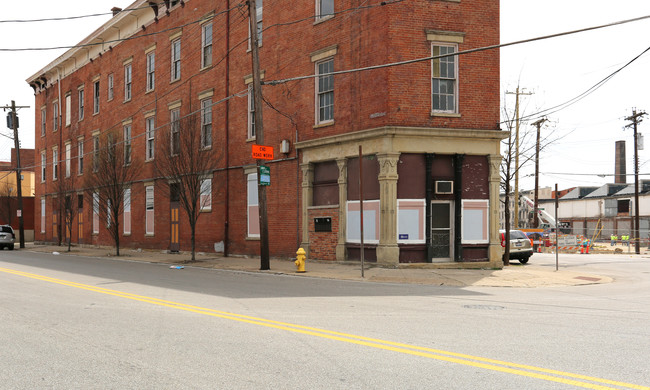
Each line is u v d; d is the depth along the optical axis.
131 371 5.28
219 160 23.62
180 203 24.00
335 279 14.57
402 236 16.64
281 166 20.53
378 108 16.75
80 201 36.62
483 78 17.30
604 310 9.18
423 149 16.64
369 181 17.19
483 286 13.41
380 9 16.81
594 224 69.44
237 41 22.91
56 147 39.81
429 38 16.73
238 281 14.05
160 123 27.97
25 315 8.61
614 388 4.64
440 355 5.80
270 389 4.66
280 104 20.64
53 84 40.66
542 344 6.37
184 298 10.55
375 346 6.24
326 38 18.75
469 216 17.17
